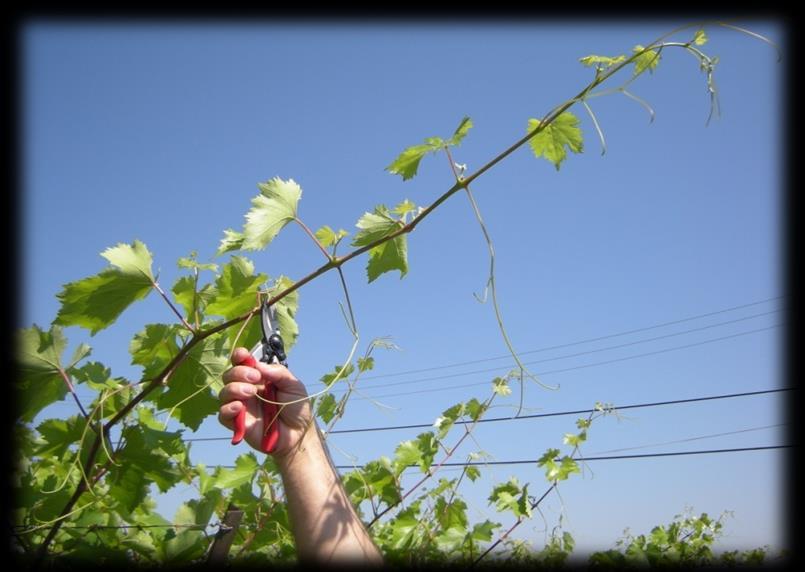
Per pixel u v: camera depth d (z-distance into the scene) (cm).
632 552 217
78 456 111
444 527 165
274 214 117
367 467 166
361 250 115
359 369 157
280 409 112
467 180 113
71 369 118
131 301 113
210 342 118
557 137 117
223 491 168
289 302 124
